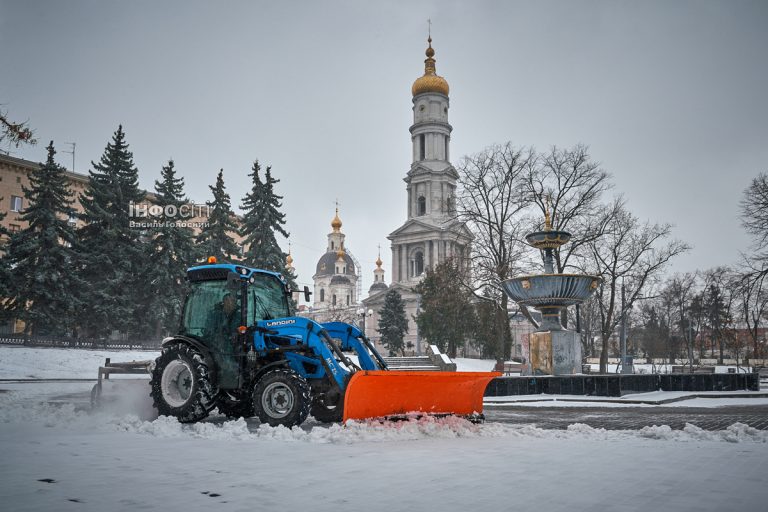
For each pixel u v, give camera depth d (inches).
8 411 394.9
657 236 1494.8
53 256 1647.4
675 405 601.6
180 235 1867.6
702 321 3026.6
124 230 1807.3
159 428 315.9
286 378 337.7
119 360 1485.0
